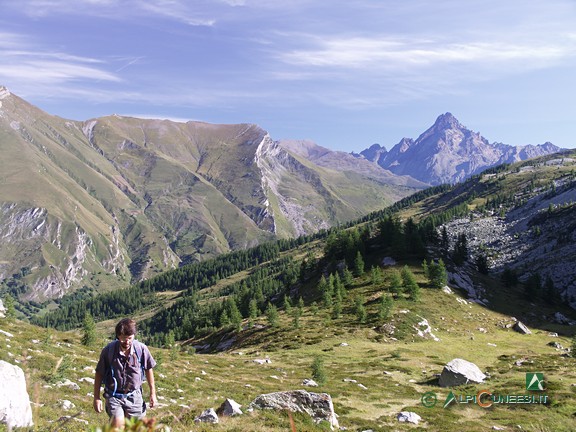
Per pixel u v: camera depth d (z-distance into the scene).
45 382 21.94
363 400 35.53
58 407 17.61
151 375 8.87
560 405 31.78
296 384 41.59
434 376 48.25
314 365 43.09
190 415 18.89
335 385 41.75
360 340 72.88
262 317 115.25
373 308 90.19
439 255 128.12
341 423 25.81
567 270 169.00
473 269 137.25
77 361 29.80
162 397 26.98
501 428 26.39
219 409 21.45
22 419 12.02
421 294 99.00
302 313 100.56
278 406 22.61
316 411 22.92
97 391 8.45
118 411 8.20
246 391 35.00
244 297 148.75
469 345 72.56
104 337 46.72
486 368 53.03
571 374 45.31
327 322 84.88
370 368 53.47
